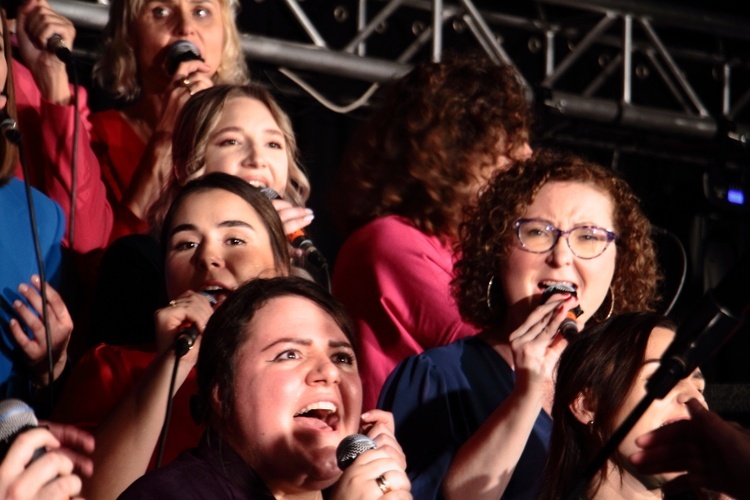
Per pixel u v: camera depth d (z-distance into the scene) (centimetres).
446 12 1005
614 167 1075
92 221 678
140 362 546
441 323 628
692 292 1041
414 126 672
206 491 424
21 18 709
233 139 652
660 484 477
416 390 554
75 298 661
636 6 1062
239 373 442
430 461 532
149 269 615
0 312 554
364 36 960
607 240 582
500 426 522
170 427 525
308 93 949
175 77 720
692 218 1055
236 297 456
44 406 554
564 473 485
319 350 449
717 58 1160
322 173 977
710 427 386
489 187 605
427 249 646
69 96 713
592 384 484
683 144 1076
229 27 774
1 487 364
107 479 478
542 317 536
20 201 590
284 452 435
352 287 650
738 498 384
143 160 700
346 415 448
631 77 1135
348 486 404
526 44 1096
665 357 373
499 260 582
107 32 759
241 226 557
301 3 998
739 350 1054
